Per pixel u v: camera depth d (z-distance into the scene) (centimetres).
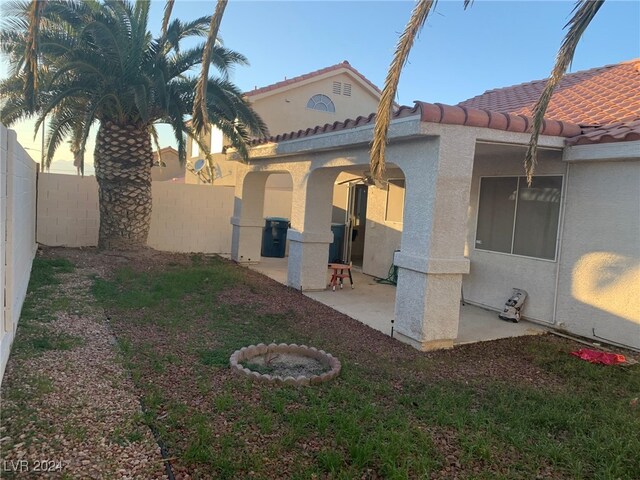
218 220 1589
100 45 1063
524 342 737
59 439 378
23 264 757
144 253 1298
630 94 945
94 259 1177
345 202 1552
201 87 577
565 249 805
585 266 773
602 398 526
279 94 1947
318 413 436
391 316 862
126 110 1192
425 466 365
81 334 633
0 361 441
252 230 1388
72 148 1405
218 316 780
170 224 1527
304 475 350
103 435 389
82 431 390
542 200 843
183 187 1533
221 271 1153
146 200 1296
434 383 555
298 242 1041
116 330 665
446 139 643
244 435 402
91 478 334
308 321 801
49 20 1110
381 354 653
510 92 1369
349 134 814
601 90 1045
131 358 566
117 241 1284
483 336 759
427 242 661
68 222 1391
